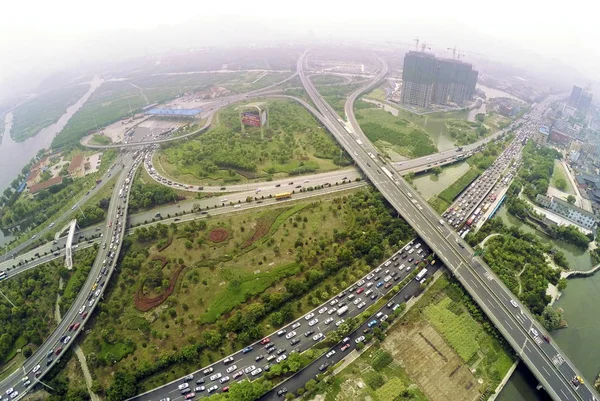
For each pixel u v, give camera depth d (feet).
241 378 631.56
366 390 609.01
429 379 628.69
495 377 630.33
